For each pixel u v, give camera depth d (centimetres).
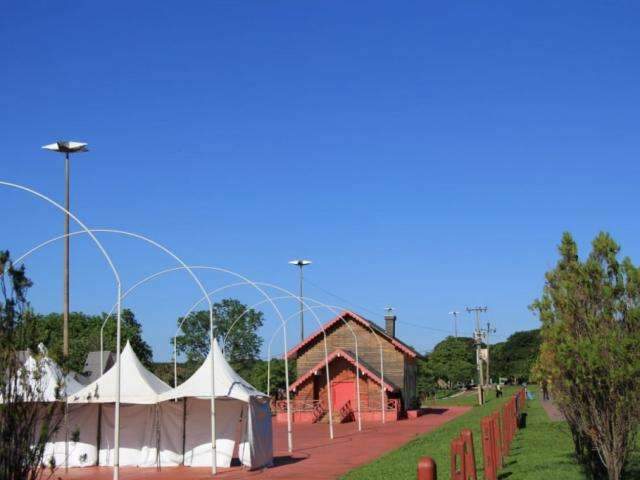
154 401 2384
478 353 6450
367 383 5078
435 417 5091
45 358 1177
